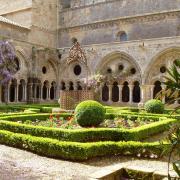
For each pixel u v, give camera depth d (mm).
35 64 35312
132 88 32312
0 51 29922
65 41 40844
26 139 11047
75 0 41344
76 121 14641
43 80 36500
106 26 37438
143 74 31250
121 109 23859
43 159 9883
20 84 34312
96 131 11836
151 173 7199
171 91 3857
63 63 37875
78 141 11234
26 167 8664
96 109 14414
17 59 33844
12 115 16422
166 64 30156
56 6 41531
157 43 30375
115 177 7379
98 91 32125
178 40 29031
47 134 11742
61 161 9680
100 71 34500
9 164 8922
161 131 14664
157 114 18984
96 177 6855
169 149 3846
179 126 3771
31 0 37250
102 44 34312
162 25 33375
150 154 10133
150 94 30984
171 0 33344
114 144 10352
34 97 35000
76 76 36688
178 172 3645
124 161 9719
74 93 23547
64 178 7535
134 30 35281
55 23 41281
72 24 40625
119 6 37094
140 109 24453
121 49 32906
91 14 39250
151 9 34688
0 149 11125
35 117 16969
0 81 29953
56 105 29891
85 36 39125
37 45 36625
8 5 39719
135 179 7414
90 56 35219
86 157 9609
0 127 13391
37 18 38125
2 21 32375
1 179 7250
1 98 32188
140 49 31562
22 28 35438
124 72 32625
